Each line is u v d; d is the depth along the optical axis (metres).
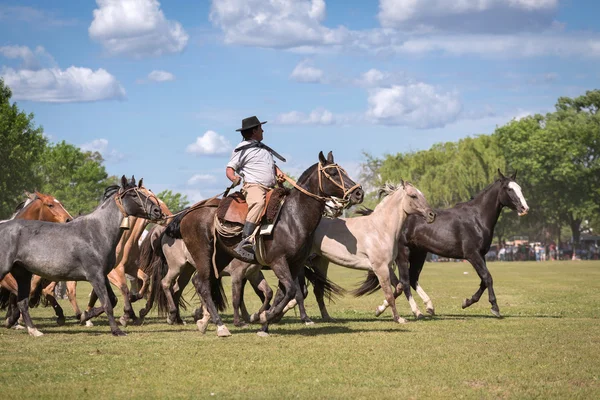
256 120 12.54
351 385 8.48
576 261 73.69
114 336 12.66
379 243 13.88
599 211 82.69
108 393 8.12
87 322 14.84
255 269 14.60
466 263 71.06
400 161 92.75
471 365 9.59
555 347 11.02
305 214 12.23
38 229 12.91
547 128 83.12
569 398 7.84
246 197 12.28
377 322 14.73
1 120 61.25
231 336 12.43
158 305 15.20
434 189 82.44
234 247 12.44
